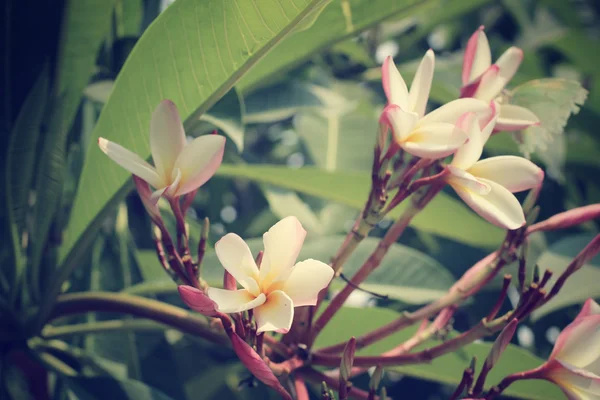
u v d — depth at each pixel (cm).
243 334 70
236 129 88
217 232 129
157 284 97
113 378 89
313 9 79
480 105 74
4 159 88
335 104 140
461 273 136
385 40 181
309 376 79
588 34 196
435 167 77
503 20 205
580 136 175
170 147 73
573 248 101
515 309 75
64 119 89
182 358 141
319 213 145
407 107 75
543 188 160
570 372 73
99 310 87
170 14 81
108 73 101
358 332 93
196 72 83
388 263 106
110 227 109
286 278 69
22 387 93
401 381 163
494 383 91
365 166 141
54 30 88
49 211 89
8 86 88
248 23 80
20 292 91
